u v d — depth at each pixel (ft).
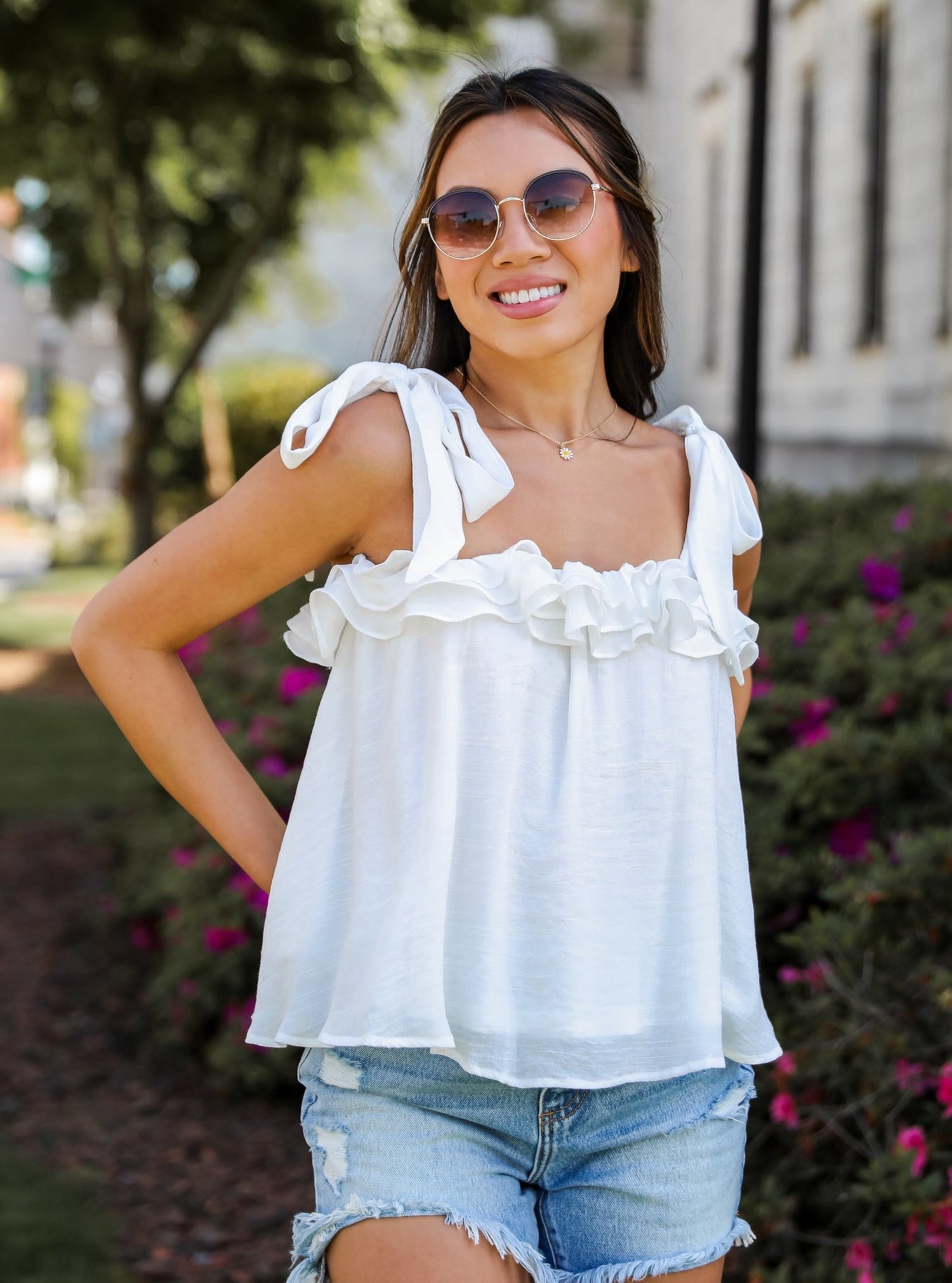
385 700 5.22
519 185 5.45
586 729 5.12
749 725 11.59
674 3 57.52
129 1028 15.43
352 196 48.34
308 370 78.02
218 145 43.86
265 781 14.29
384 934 5.03
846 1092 8.59
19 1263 10.40
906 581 14.94
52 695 37.93
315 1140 5.32
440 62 35.04
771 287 47.21
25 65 33.24
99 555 75.87
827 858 10.16
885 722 11.49
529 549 5.19
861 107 39.14
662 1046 5.23
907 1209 7.77
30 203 54.49
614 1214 5.43
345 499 5.23
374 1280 5.05
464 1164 5.21
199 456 74.49
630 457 5.77
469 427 5.40
